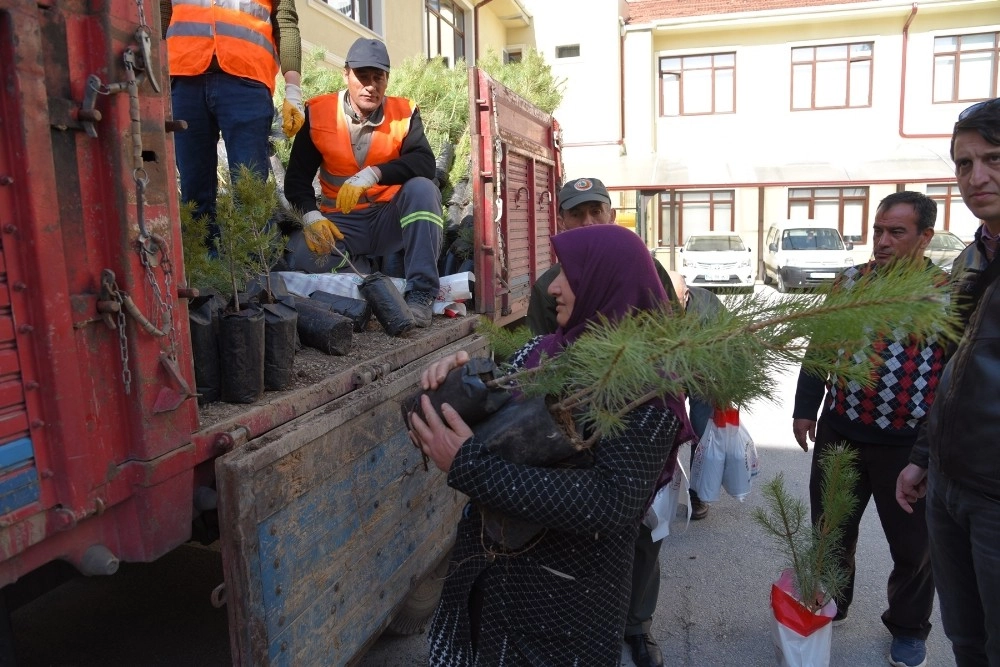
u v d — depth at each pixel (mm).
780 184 19297
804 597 2609
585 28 21422
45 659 2791
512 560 1670
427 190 3375
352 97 3490
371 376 2279
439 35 15602
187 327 1602
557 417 1540
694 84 22375
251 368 1861
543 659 1668
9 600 1548
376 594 2031
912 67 21016
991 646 1888
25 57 1215
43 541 1306
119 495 1424
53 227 1272
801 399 3125
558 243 1713
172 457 1514
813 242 18094
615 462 1517
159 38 1509
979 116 1898
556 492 1463
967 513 1900
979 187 1929
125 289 1413
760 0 22422
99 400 1382
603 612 1667
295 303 2457
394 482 2150
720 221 22984
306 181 3568
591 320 1691
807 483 4922
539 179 5047
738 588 3609
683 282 3156
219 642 2904
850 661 3010
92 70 1368
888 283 1261
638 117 22109
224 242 2359
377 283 2844
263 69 3328
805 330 1280
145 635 2939
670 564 3846
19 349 1236
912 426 2723
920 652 2930
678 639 3193
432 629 1836
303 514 1688
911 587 2863
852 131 21641
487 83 3832
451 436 1570
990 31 20469
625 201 21625
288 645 1630
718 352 1300
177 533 1543
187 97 3268
